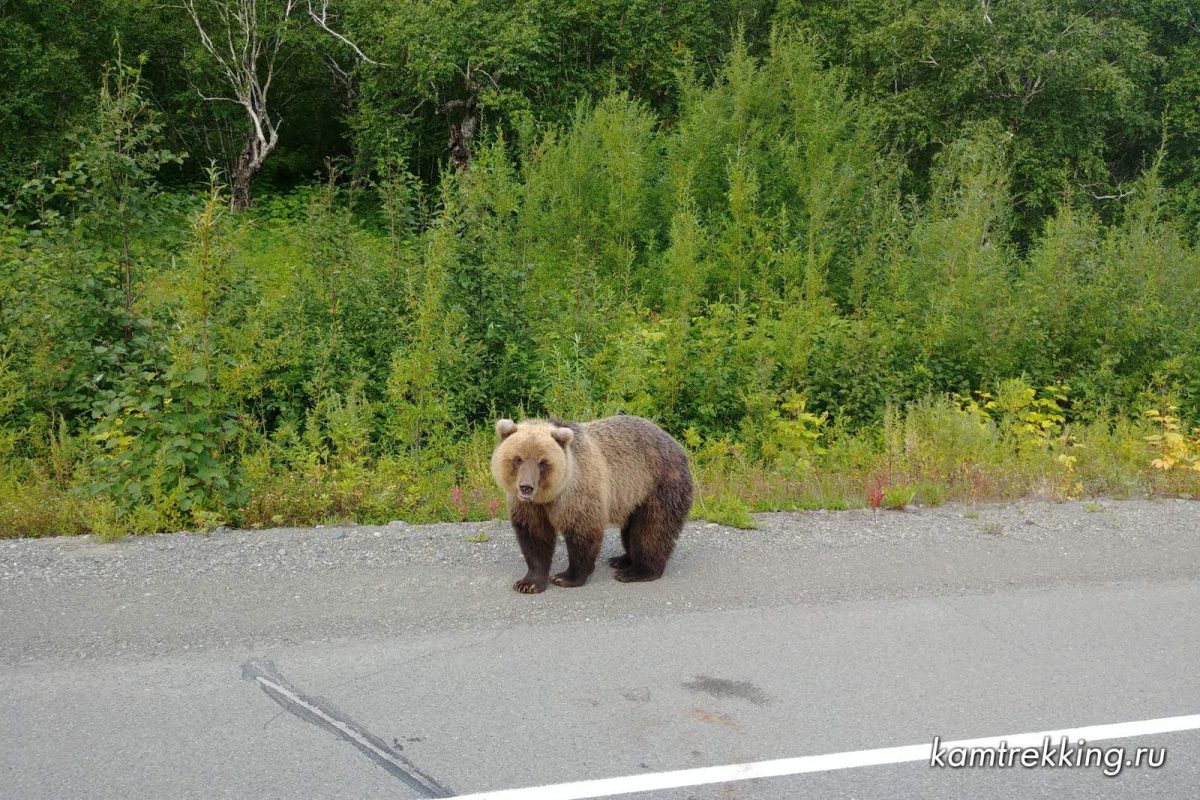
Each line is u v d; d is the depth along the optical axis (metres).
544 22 22.44
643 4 22.80
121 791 3.84
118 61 10.41
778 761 4.17
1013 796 3.98
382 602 5.82
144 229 10.27
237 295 11.14
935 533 7.48
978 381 13.48
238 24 23.94
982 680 4.96
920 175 21.53
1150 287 14.28
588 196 16.92
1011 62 20.33
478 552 6.82
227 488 7.85
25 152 20.50
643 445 6.59
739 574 6.48
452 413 11.12
